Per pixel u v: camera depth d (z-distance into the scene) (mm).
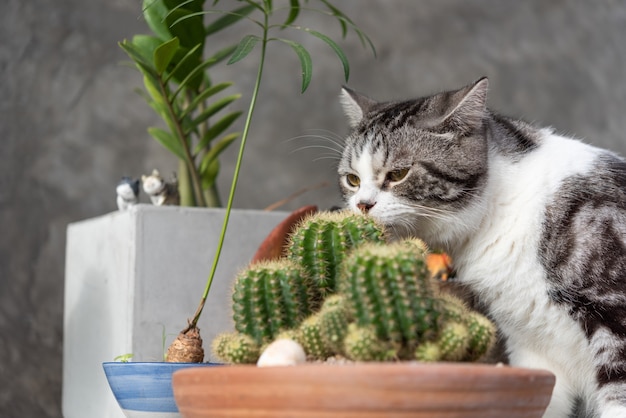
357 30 1146
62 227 2162
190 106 1235
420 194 1047
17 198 2129
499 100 2672
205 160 1313
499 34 2732
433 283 833
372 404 746
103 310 1202
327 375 747
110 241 1191
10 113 2166
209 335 1150
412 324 776
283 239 1085
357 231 867
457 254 1096
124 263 1147
